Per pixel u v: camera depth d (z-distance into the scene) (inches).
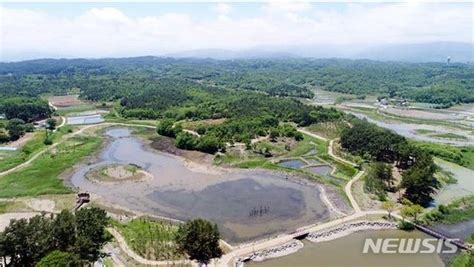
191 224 4377.5
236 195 6274.6
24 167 7642.7
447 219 5374.0
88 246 4005.9
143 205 5876.0
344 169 7450.8
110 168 7593.5
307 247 4623.5
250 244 4643.2
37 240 3843.5
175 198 6156.5
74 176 7204.7
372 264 4220.0
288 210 5679.1
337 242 4731.8
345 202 5920.3
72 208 5718.5
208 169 7603.4
